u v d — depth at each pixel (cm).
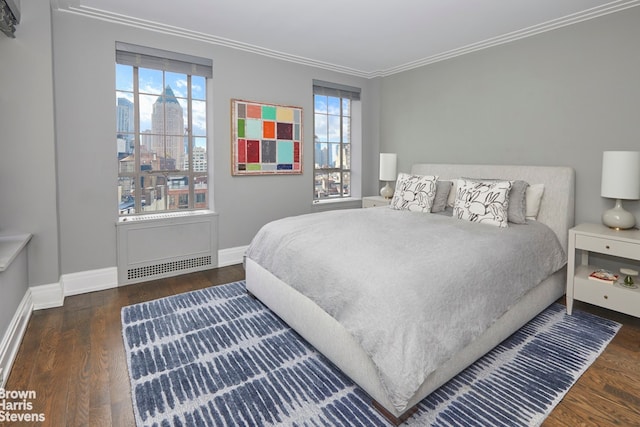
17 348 215
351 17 312
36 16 262
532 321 263
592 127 305
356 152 521
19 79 260
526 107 348
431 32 345
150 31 333
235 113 390
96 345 225
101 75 311
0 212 261
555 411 167
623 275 283
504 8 293
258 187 417
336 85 479
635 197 263
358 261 193
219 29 340
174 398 176
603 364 206
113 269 328
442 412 166
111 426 157
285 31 344
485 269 203
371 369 166
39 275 278
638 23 277
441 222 288
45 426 156
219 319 263
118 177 337
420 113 452
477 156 393
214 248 388
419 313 160
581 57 308
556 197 312
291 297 233
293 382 189
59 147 296
